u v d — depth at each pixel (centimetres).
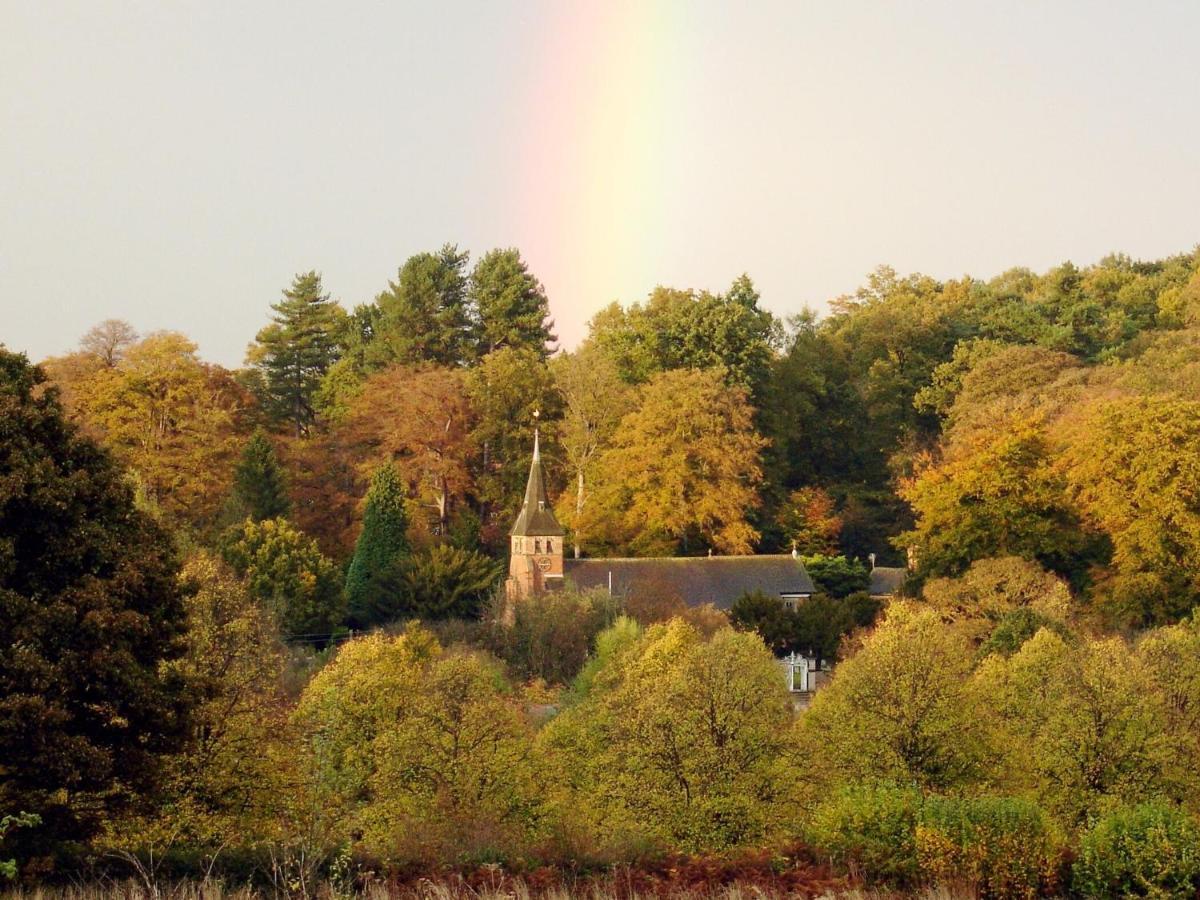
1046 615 6016
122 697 2698
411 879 2461
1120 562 7450
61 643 2672
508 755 3747
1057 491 7800
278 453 10631
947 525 7919
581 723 4284
